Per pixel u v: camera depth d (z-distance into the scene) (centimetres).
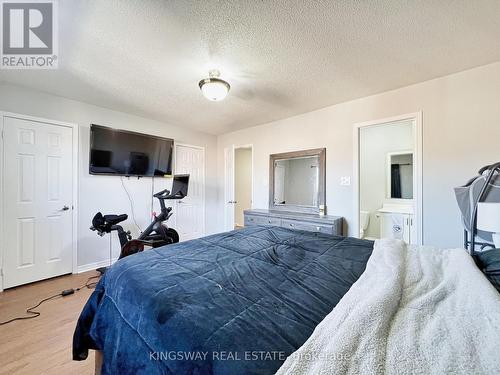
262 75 228
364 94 273
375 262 117
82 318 126
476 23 156
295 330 69
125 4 142
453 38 172
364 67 213
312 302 85
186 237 429
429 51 189
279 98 286
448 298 81
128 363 85
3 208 245
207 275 109
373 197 423
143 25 160
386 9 145
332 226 275
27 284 259
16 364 145
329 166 315
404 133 397
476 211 173
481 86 212
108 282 119
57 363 146
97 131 308
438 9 144
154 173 370
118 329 97
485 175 170
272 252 143
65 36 172
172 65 210
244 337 66
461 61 203
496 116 205
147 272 112
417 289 88
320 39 173
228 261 128
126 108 322
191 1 139
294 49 186
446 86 229
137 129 354
